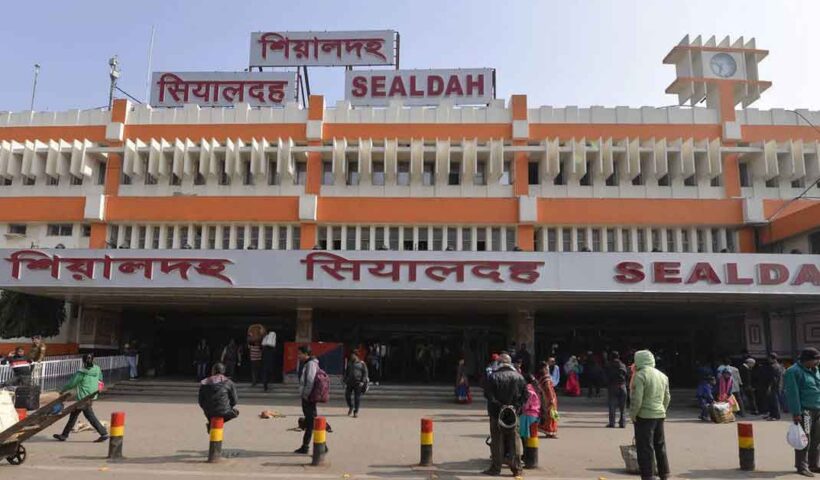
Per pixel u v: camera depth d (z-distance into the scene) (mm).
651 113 25406
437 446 12055
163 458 10320
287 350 22156
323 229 24953
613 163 25094
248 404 18438
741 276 18891
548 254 19156
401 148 25016
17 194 25375
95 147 25312
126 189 25250
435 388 21688
